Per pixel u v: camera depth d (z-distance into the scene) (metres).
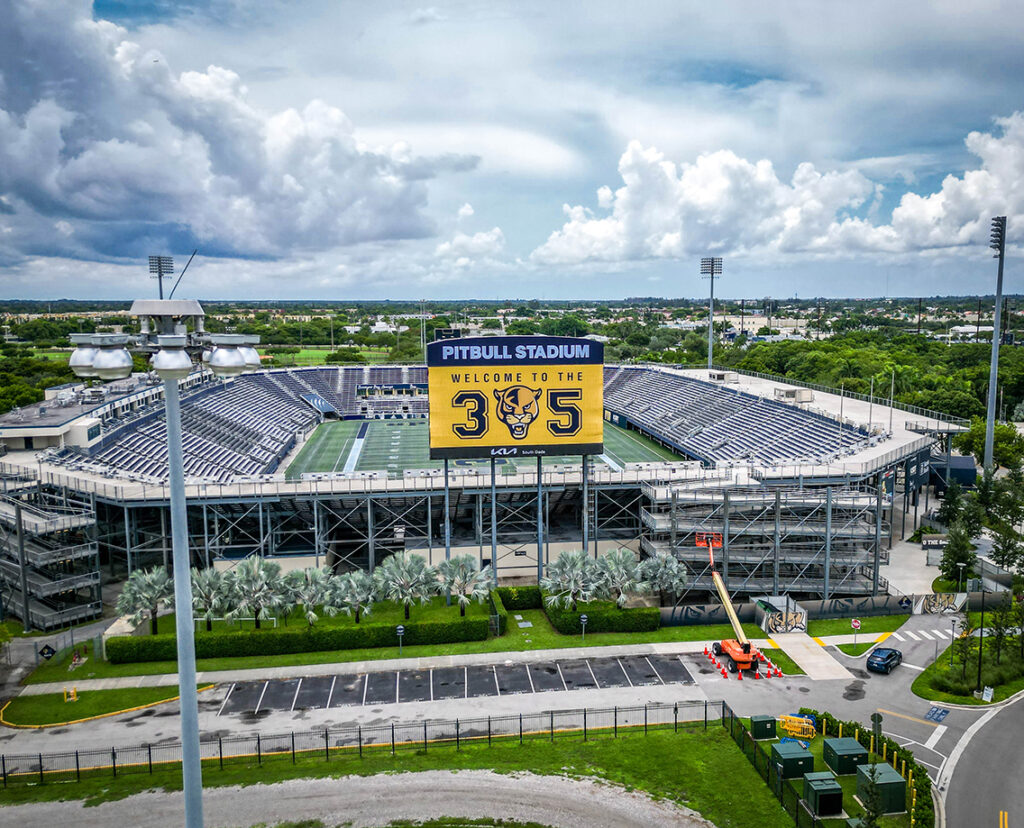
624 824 44.88
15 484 84.38
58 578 78.88
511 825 44.62
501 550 89.75
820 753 52.69
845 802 47.22
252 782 49.06
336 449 142.75
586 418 83.31
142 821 44.94
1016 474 114.50
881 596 77.88
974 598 78.38
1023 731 55.94
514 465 114.88
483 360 81.56
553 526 97.81
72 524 77.81
